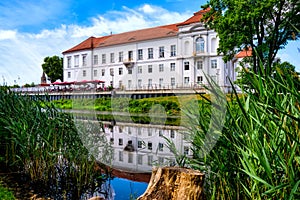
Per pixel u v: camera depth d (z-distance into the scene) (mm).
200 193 1702
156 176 1844
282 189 1394
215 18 13523
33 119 3859
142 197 1761
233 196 1834
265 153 1386
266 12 11734
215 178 1998
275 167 1390
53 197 3268
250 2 11883
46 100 4148
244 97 1781
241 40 11852
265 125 1521
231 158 1869
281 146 1403
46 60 46531
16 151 4148
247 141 1507
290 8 12312
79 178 3436
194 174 1713
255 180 1474
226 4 12859
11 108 4297
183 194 1714
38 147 3650
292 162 1329
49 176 3600
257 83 1613
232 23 11945
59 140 3752
